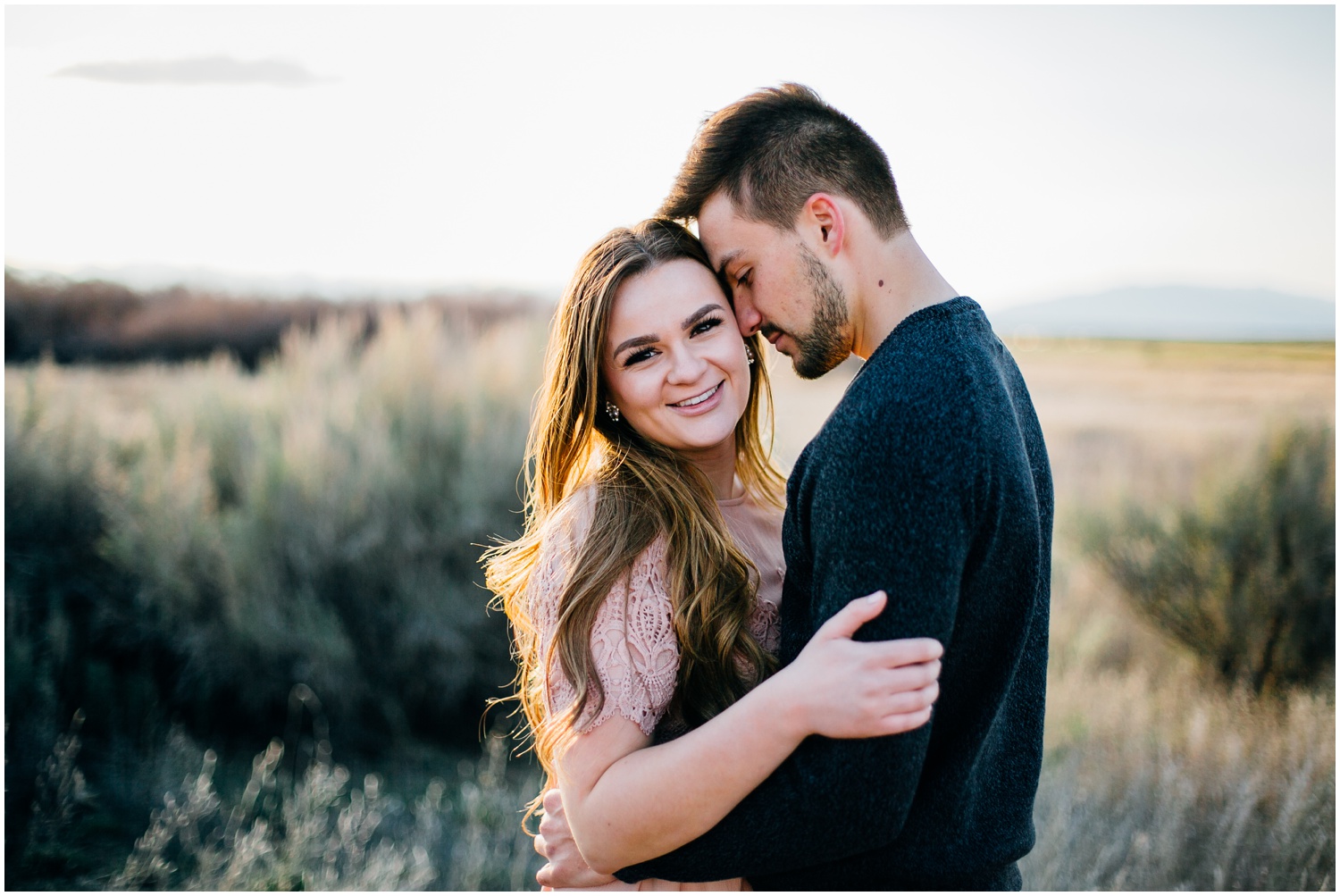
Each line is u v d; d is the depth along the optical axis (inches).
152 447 192.2
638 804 45.3
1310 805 118.0
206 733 170.2
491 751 153.1
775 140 53.3
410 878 120.1
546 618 52.6
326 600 178.5
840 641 42.1
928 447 42.4
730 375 58.1
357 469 184.9
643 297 56.2
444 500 186.2
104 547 173.5
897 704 40.5
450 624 179.0
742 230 54.7
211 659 169.5
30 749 141.6
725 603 54.1
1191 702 156.8
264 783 145.8
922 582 41.6
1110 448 250.8
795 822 43.2
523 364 213.8
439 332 227.1
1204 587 186.4
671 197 58.9
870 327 53.3
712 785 43.7
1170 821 116.0
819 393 278.2
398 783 159.8
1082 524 206.5
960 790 46.5
